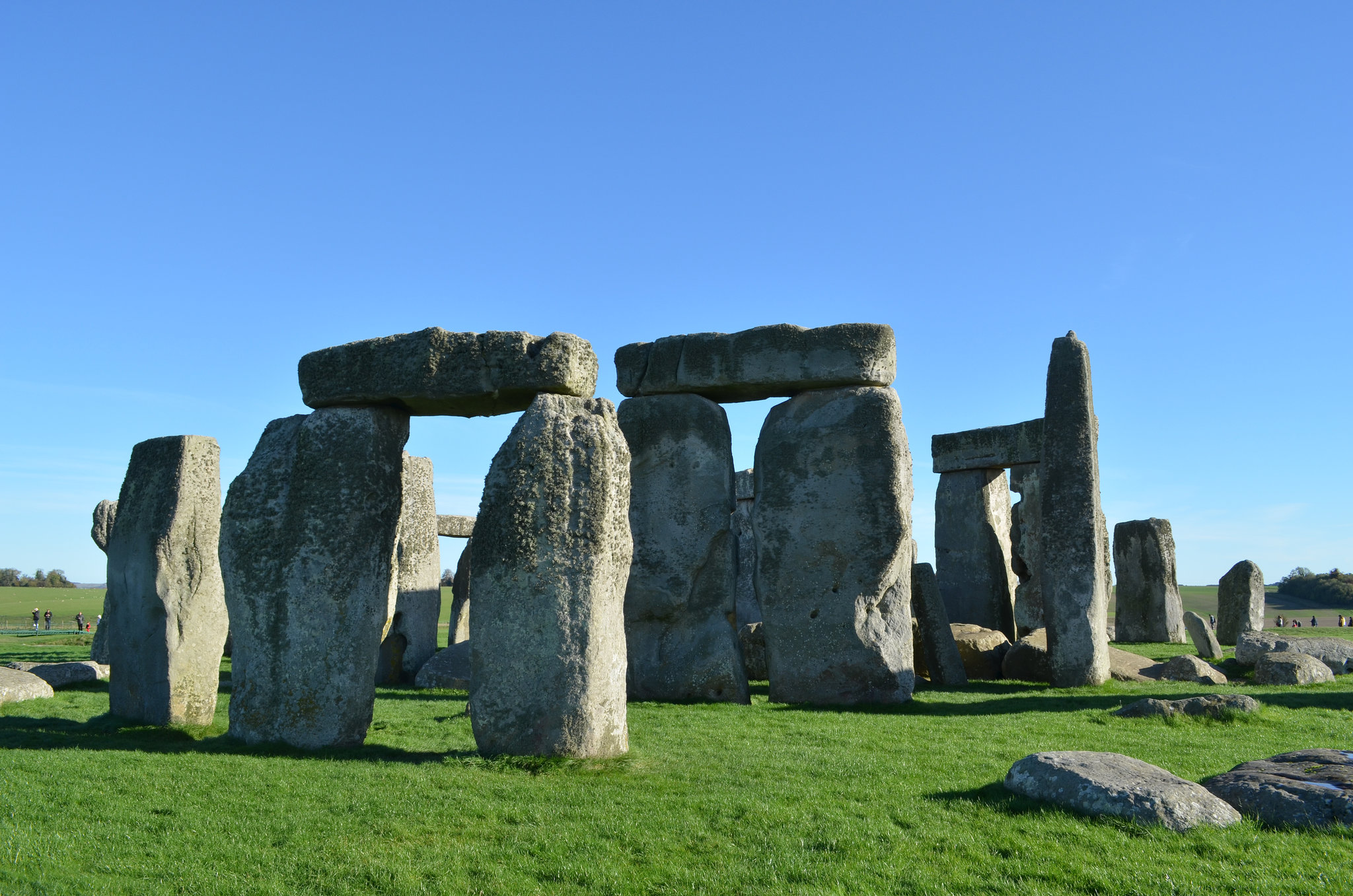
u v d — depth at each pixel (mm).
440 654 15539
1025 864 5441
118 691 10188
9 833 5898
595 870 5422
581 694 7770
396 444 8992
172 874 5367
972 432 19719
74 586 88125
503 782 7043
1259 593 22859
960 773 7613
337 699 8469
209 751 8328
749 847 5805
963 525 19750
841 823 6188
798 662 12898
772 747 8812
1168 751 8297
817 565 13008
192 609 9945
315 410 8992
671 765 7820
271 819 6219
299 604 8539
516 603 7859
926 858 5586
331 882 5277
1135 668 14898
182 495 9961
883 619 12836
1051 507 14195
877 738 9312
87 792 6785
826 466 13164
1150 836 5785
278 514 8734
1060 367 14367
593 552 7875
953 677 15055
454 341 8516
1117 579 23406
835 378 13188
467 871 5453
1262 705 10352
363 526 8664
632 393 14336
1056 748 8617
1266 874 5199
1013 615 19641
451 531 24547
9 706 11461
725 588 13453
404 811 6367
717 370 13688
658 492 13805
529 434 8055
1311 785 6160
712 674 13016
